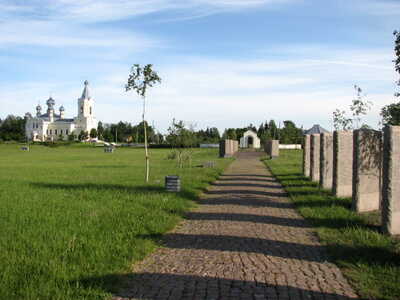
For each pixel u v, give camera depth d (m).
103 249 7.91
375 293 5.94
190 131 35.19
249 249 8.29
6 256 7.37
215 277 6.64
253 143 112.38
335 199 14.38
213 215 12.02
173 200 14.09
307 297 5.84
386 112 13.48
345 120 21.92
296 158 49.69
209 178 22.80
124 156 56.19
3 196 14.95
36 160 45.97
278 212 12.57
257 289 6.13
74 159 48.06
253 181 22.33
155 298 5.81
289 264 7.32
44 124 168.38
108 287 6.10
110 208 12.31
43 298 5.69
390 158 9.41
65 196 14.96
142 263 7.38
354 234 9.35
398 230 9.45
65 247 7.97
